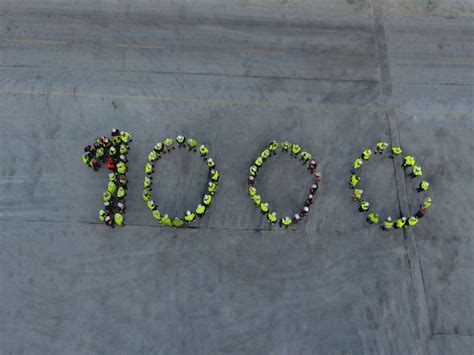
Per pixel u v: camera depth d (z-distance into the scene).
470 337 21.77
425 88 27.86
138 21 28.48
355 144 25.95
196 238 23.00
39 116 25.44
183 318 21.33
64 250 22.31
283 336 21.28
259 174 24.80
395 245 23.42
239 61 27.84
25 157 24.36
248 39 28.53
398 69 28.31
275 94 27.05
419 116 26.98
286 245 23.14
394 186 24.94
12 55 26.92
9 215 22.89
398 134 26.38
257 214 23.72
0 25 27.69
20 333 20.62
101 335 20.81
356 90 27.50
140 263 22.27
